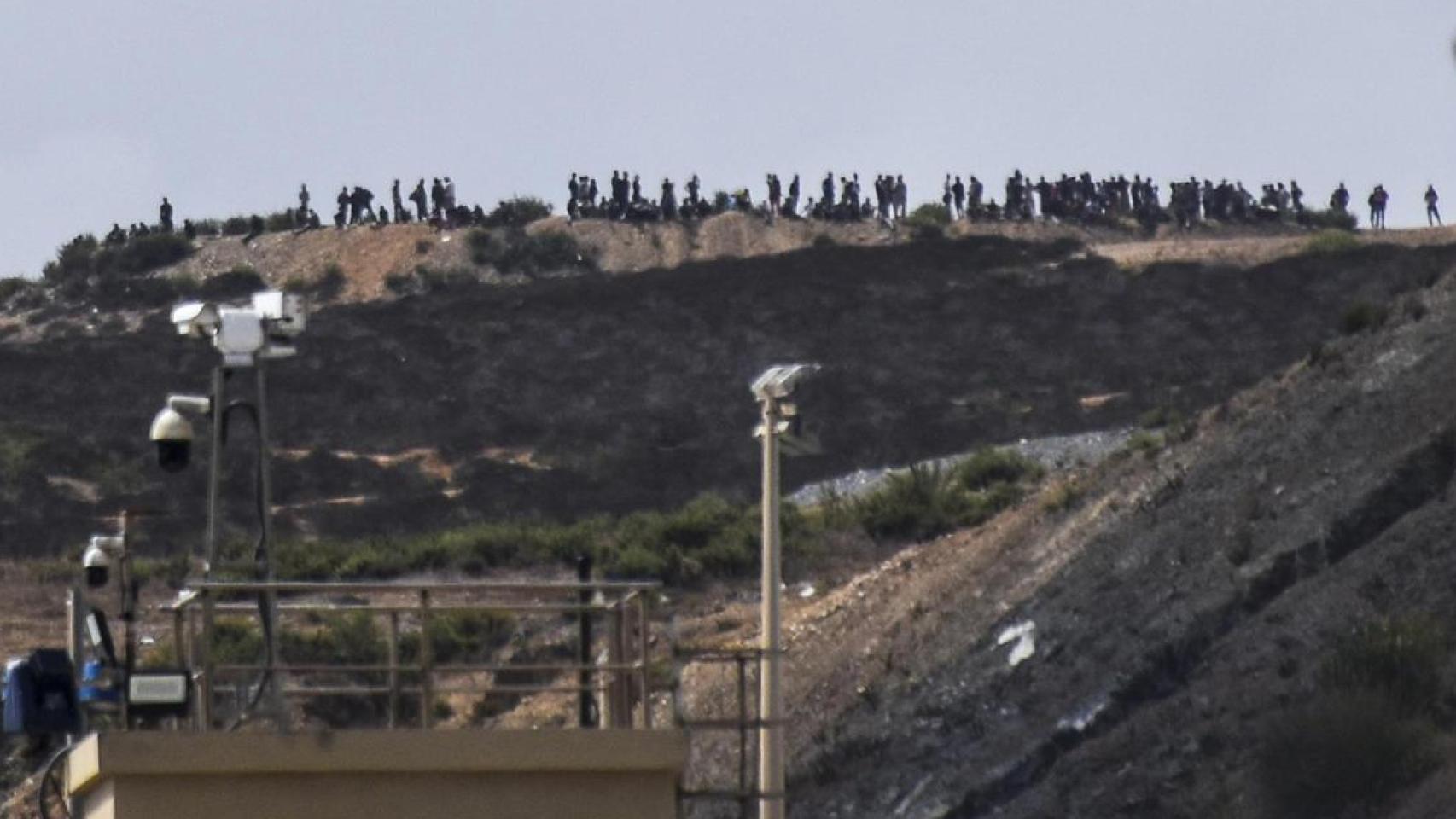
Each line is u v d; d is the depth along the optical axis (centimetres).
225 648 15825
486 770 5891
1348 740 13125
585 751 5922
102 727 6606
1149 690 15038
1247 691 14275
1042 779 14650
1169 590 16000
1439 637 14000
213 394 6369
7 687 6625
